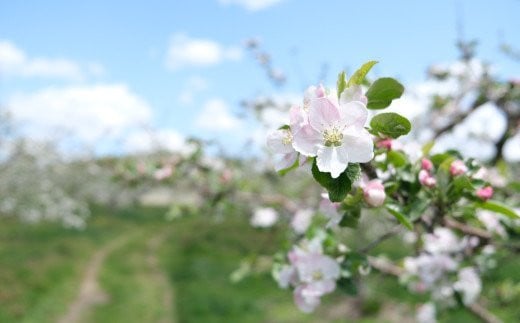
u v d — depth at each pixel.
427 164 0.35
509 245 0.48
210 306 2.28
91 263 3.25
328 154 0.25
